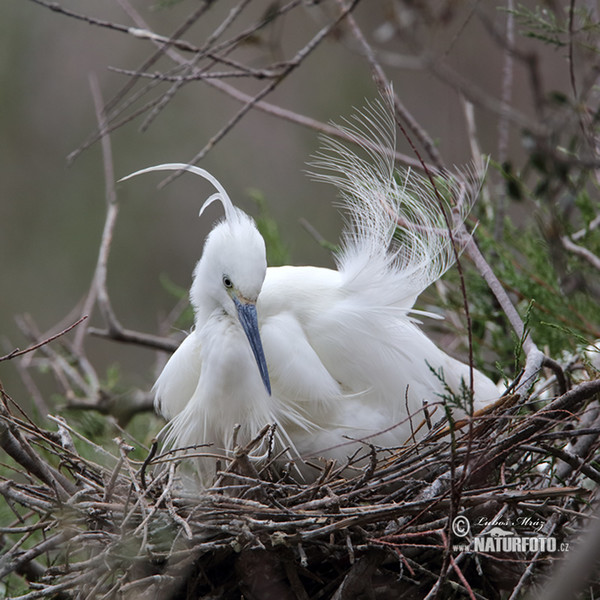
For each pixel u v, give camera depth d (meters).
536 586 7.44
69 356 11.95
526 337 8.42
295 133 18.95
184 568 7.34
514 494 6.72
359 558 7.30
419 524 7.32
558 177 9.53
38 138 18.97
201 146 18.88
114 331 10.77
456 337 11.34
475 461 6.81
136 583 6.82
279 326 8.53
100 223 18.66
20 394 16.41
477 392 8.94
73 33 19.09
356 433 8.27
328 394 8.38
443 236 8.78
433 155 9.70
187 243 18.78
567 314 9.92
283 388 8.49
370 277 8.71
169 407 9.37
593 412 8.37
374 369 8.45
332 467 7.55
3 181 18.67
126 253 18.56
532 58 9.53
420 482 7.14
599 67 9.22
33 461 7.14
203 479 8.95
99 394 10.75
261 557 7.36
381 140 8.94
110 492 7.14
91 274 18.38
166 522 7.09
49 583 7.38
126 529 6.84
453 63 12.81
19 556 7.05
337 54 19.06
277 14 9.14
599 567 6.72
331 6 11.50
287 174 18.72
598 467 7.88
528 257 10.38
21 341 17.80
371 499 7.31
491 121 15.54
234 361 8.55
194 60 8.83
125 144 18.91
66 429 8.23
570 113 9.13
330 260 17.36
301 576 7.68
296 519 7.05
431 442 7.45
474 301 10.47
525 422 7.12
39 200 18.70
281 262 12.04
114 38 19.09
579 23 9.94
